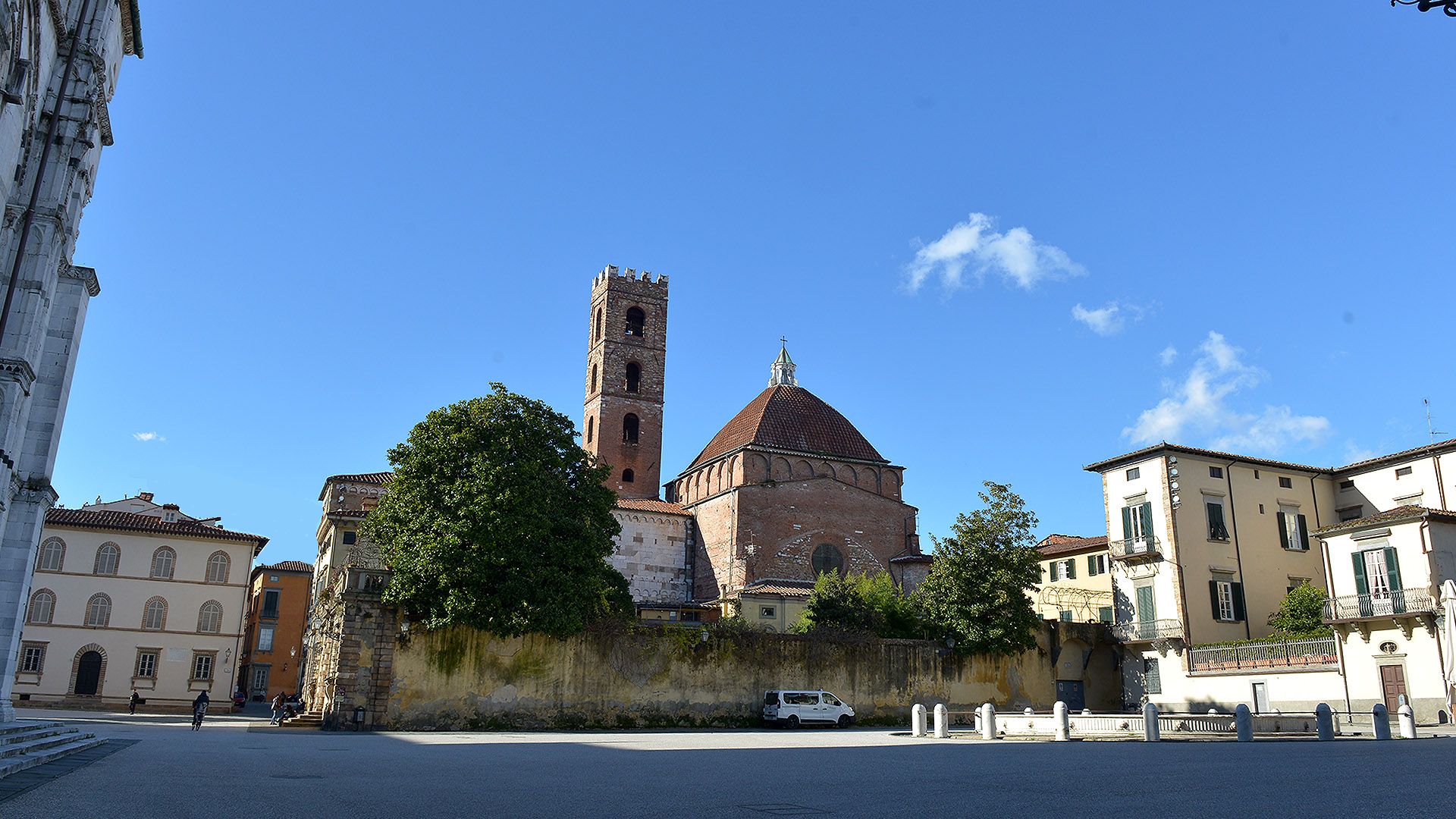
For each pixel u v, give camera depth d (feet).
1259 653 171.22
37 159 106.63
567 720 160.15
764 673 179.52
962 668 198.08
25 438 113.80
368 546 196.13
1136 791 52.03
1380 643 152.15
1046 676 204.85
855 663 188.14
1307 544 200.23
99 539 247.50
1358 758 72.28
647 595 268.41
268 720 204.44
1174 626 184.85
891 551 274.98
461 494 152.56
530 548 155.74
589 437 340.80
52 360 116.67
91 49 110.73
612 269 347.77
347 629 149.69
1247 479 197.77
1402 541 150.82
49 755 72.95
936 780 61.16
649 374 342.85
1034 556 203.31
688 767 74.02
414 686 150.82
